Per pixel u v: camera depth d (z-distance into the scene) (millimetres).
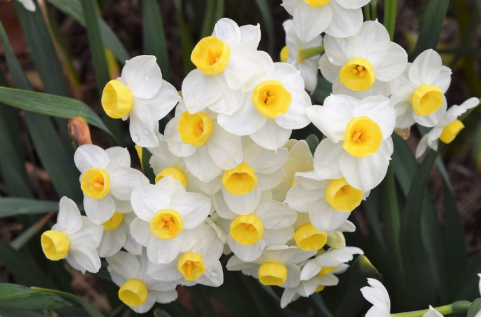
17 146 638
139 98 512
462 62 827
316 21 524
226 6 785
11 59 598
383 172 500
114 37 654
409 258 591
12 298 511
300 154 511
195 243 519
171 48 891
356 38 524
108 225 530
